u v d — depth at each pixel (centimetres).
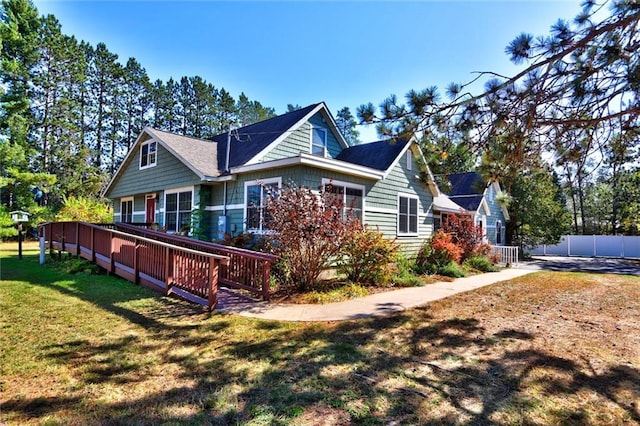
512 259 1648
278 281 774
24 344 417
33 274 909
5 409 275
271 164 951
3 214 2014
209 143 1470
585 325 527
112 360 373
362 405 286
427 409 281
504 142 487
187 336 451
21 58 2505
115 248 884
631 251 2311
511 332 488
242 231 1048
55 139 2786
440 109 483
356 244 843
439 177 550
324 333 469
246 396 299
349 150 1467
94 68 3291
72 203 1888
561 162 510
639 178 1898
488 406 288
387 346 424
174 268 680
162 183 1373
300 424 259
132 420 262
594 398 303
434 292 795
